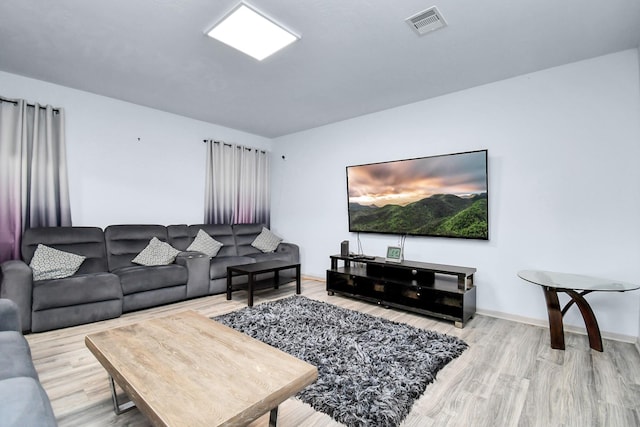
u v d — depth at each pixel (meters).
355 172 4.45
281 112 4.37
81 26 2.33
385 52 2.68
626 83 2.63
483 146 3.36
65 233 3.31
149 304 3.32
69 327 2.80
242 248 4.93
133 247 3.76
